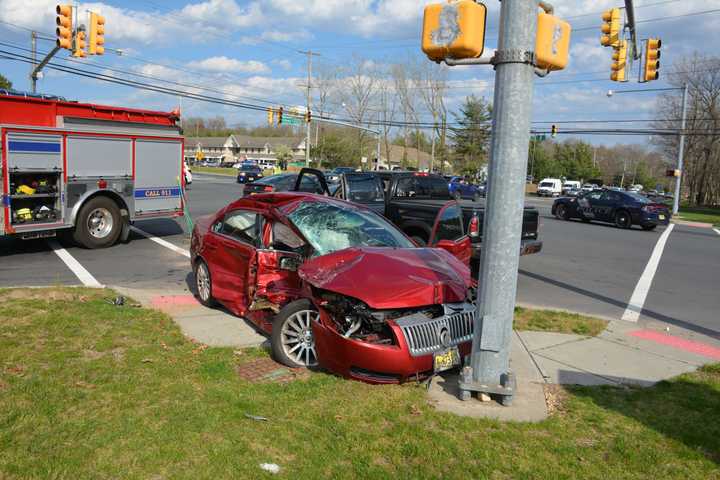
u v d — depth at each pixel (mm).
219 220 7168
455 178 37594
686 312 8586
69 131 11023
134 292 7965
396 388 4590
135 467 3236
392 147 101500
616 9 16047
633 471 3480
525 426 4043
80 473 3145
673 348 6363
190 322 6523
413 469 3379
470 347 4980
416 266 5312
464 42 4156
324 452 3531
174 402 4133
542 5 4363
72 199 11227
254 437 3670
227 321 6625
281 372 5000
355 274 5035
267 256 5926
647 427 4121
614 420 4238
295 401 4281
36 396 4078
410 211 9688
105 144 11766
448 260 5824
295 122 41156
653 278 11422
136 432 3635
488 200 4379
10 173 10164
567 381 5117
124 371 4711
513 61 4176
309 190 19641
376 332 4793
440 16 4227
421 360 4641
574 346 6219
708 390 4973
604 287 10328
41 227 10750
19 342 5258
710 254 15492
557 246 15883
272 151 126438
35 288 7652
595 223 24688
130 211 12453
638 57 16734
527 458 3576
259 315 5875
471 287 5512
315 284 4957
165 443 3520
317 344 4863
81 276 9266
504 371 4469
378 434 3793
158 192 13055
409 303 4695
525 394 4652
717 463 3611
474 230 9703
